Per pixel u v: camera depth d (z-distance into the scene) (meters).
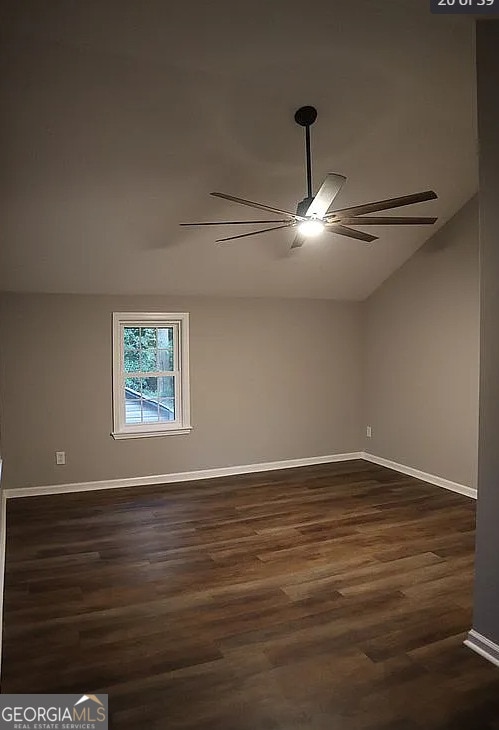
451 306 5.24
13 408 4.98
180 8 2.74
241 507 4.77
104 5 2.68
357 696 2.29
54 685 2.36
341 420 6.47
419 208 4.90
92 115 3.28
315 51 3.11
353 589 3.26
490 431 2.55
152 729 2.10
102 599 3.13
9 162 3.47
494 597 2.54
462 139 4.07
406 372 5.86
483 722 2.14
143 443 5.47
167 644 2.68
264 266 5.31
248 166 3.88
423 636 2.75
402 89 3.48
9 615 2.95
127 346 5.51
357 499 5.00
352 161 4.05
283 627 2.83
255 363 5.95
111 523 4.36
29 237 4.22
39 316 5.02
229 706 2.23
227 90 3.27
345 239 5.09
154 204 4.10
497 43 2.43
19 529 4.22
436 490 5.27
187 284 5.35
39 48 2.84
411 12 2.90
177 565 3.59
